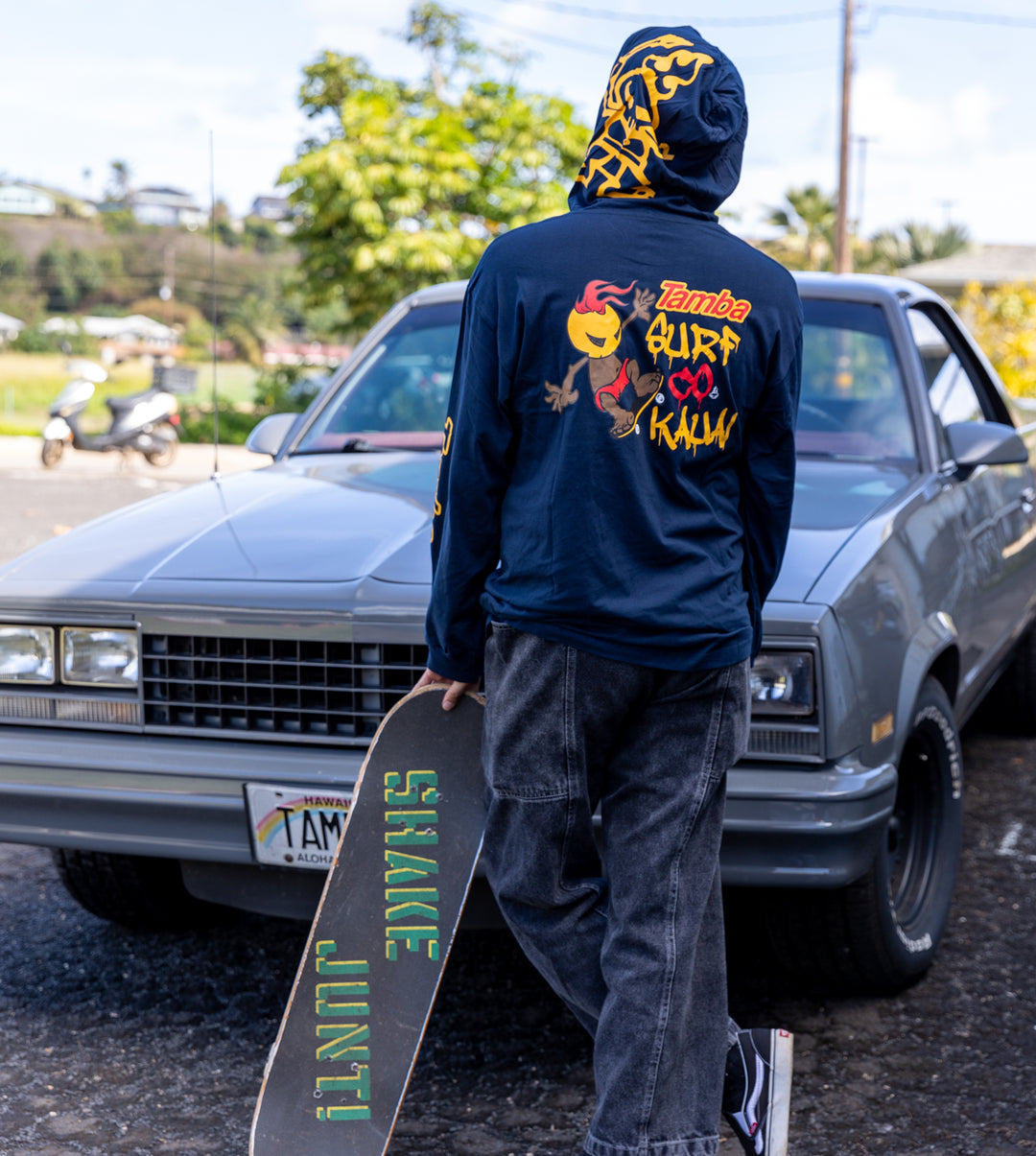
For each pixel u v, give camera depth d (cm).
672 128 170
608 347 164
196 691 246
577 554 167
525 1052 260
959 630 311
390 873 202
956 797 296
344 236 1593
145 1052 260
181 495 309
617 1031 177
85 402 1430
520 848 183
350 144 1568
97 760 247
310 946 203
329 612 238
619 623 168
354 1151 199
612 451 165
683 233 170
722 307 169
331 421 366
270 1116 201
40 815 253
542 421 167
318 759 237
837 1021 270
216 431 331
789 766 231
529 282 165
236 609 242
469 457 172
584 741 175
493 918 249
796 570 244
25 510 1064
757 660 231
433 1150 225
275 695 242
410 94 1628
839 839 228
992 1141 225
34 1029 269
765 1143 189
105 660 251
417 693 200
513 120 1588
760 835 228
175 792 242
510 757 178
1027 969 294
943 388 377
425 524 268
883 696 245
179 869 311
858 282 366
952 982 288
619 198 173
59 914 331
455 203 1619
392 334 385
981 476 372
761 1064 191
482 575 181
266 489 304
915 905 285
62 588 254
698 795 178
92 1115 236
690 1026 184
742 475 182
